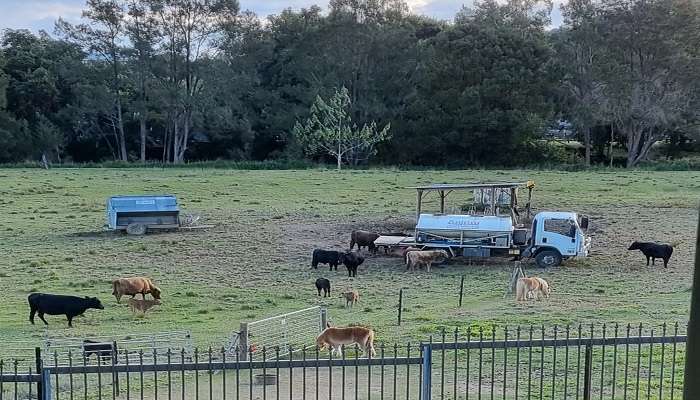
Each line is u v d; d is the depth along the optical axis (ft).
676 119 295.07
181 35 325.21
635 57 309.01
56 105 336.29
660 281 110.22
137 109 321.52
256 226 161.68
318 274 119.65
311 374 58.95
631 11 298.35
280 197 204.33
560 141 336.70
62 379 59.82
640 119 298.97
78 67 321.52
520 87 304.09
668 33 296.71
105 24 321.32
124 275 117.50
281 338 73.77
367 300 99.30
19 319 89.51
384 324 81.46
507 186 140.36
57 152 329.31
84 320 88.84
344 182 236.84
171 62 325.83
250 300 100.12
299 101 337.11
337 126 296.10
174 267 124.06
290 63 336.90
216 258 131.54
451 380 56.44
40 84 323.16
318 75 331.16
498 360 62.13
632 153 308.60
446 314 87.20
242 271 121.49
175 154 328.70
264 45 335.06
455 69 306.55
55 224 163.43
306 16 346.74
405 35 321.11
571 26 312.91
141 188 219.82
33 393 54.85
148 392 55.62
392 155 321.32
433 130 307.17
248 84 328.08
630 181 235.20
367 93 326.24
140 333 78.69
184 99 316.60
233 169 287.89
